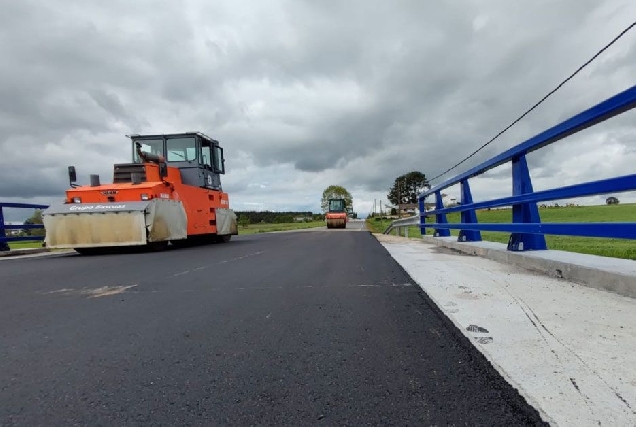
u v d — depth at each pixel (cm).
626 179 293
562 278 396
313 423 148
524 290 341
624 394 158
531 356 198
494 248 593
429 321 273
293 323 280
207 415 157
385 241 1199
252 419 153
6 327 288
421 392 170
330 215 3394
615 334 223
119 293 402
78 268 628
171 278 489
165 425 151
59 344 248
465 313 278
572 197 367
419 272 473
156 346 240
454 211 827
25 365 214
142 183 970
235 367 205
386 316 291
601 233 331
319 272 513
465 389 171
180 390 180
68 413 162
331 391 175
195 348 235
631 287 306
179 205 1031
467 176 738
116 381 192
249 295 375
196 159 1145
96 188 948
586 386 165
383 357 212
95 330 275
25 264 730
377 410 157
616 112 315
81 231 912
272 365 206
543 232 432
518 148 496
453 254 697
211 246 1097
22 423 154
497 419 147
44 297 393
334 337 247
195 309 327
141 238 900
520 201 478
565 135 397
